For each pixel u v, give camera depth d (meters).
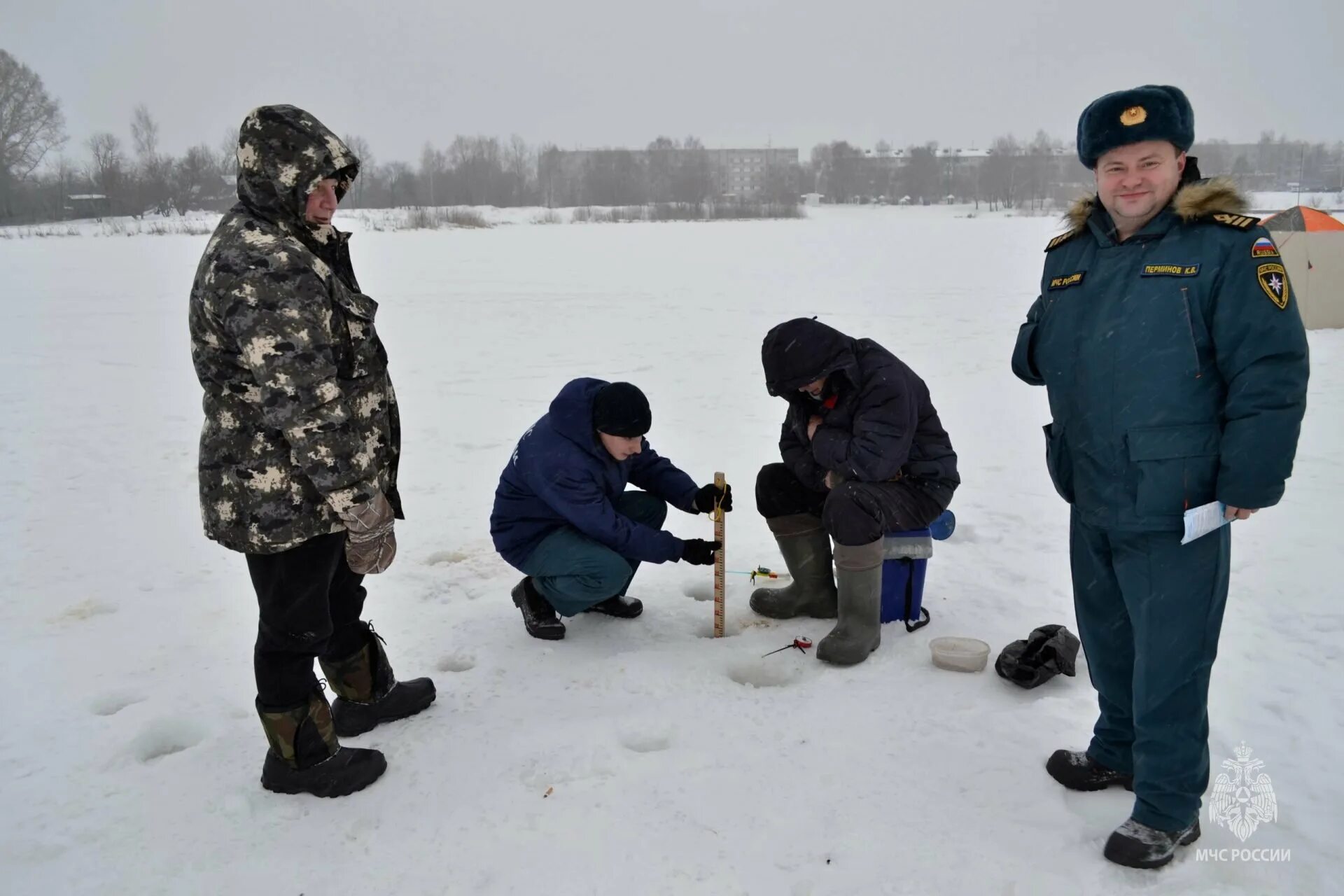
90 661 3.88
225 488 2.66
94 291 20.19
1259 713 3.23
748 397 9.07
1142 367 2.40
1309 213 12.13
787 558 4.10
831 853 2.62
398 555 5.02
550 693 3.53
